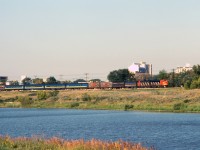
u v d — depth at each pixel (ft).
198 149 274.16
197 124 463.83
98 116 647.97
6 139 238.48
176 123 481.05
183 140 322.55
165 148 280.10
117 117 613.11
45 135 374.43
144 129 421.18
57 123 533.55
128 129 425.69
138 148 211.20
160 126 449.89
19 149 213.87
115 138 347.15
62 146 213.05
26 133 404.16
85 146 205.36
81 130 427.74
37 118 635.25
